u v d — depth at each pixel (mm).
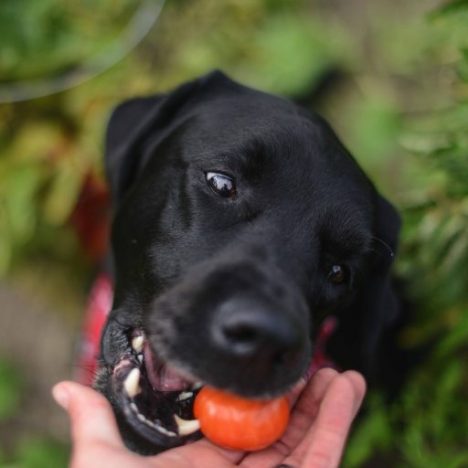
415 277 678
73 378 796
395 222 598
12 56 799
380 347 693
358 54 961
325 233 541
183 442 511
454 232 625
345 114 905
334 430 477
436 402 668
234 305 475
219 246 523
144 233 563
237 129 556
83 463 421
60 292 836
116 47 826
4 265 800
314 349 578
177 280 521
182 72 842
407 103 931
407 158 853
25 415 791
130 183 632
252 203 536
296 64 873
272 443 506
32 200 795
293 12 935
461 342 662
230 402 482
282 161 542
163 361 494
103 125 790
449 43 771
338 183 550
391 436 677
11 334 820
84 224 806
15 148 798
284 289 496
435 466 630
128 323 549
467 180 606
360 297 614
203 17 880
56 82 806
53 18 820
